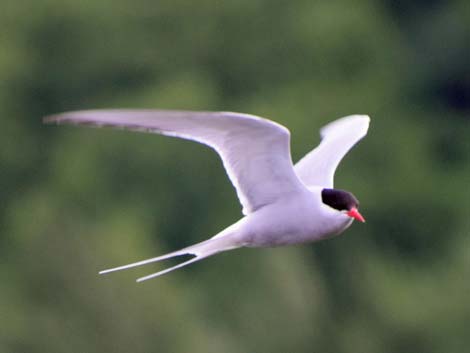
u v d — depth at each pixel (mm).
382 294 18547
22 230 24469
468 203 27641
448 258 25875
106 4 29188
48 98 28844
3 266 20562
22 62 28625
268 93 29281
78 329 14828
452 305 18719
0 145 27672
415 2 34406
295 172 8688
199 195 25438
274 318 15875
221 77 29750
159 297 15227
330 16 30062
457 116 31828
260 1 29953
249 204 8789
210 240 8781
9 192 27266
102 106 28625
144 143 25750
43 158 27656
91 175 25938
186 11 29594
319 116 27672
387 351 17547
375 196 26984
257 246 8898
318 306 16062
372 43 30422
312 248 22969
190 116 8156
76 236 16594
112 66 29141
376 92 29516
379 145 28016
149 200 25594
